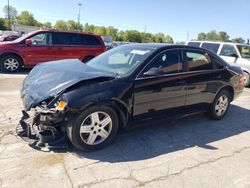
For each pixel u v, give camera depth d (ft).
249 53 35.86
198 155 13.47
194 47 16.71
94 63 16.02
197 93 16.67
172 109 15.65
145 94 13.97
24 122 13.64
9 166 11.30
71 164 11.75
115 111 13.30
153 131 16.06
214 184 11.10
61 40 35.91
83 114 12.14
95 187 10.34
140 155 13.03
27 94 12.91
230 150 14.30
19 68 35.37
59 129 12.77
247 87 34.45
